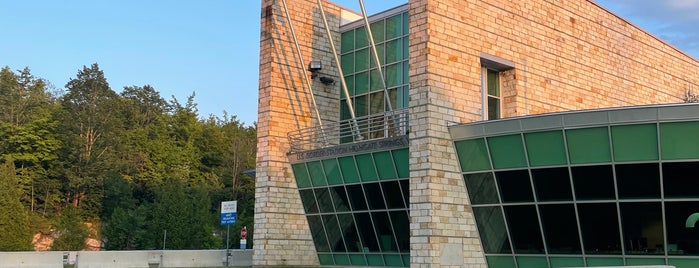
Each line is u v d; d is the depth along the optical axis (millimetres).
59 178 83438
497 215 28641
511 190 27953
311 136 37500
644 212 24734
